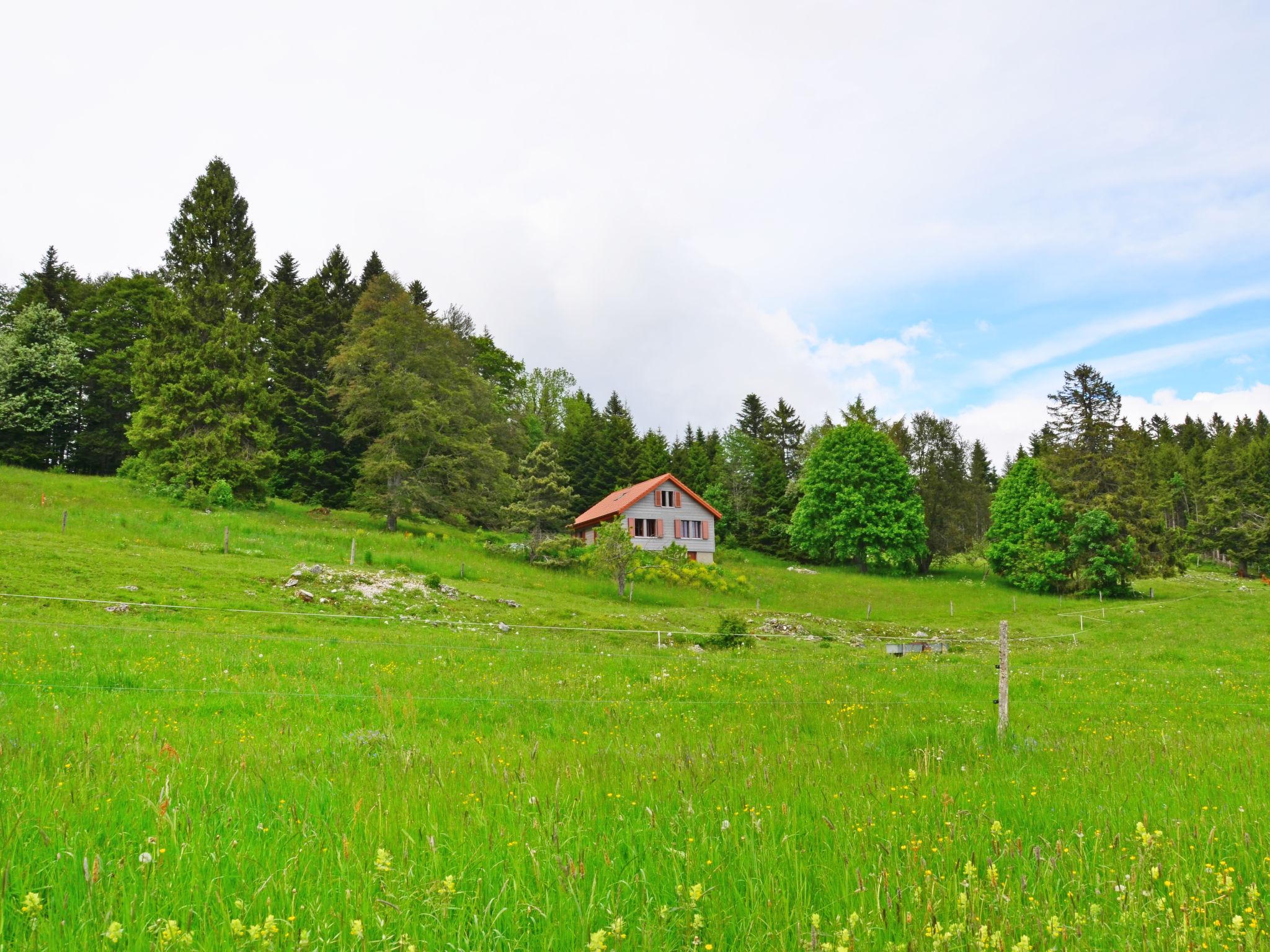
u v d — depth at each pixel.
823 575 68.00
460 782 6.85
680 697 14.98
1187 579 75.94
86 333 70.31
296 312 74.12
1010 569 68.69
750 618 39.81
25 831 4.79
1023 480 72.25
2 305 76.38
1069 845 5.34
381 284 70.69
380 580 34.69
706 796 6.50
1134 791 7.25
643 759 8.23
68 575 25.61
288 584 30.73
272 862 4.56
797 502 90.44
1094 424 66.88
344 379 60.94
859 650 30.50
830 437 77.38
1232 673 23.22
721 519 75.88
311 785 6.41
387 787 6.53
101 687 12.28
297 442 69.69
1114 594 61.00
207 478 52.03
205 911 3.78
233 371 56.97
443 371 62.66
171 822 4.88
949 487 89.56
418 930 3.80
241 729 9.66
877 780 7.28
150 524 40.09
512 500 63.47
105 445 66.06
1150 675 21.89
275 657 16.64
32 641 15.81
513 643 23.34
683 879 4.54
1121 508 62.84
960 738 10.77
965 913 4.12
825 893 4.54
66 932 3.50
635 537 69.94
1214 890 4.56
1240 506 96.75
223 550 36.97
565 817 5.67
